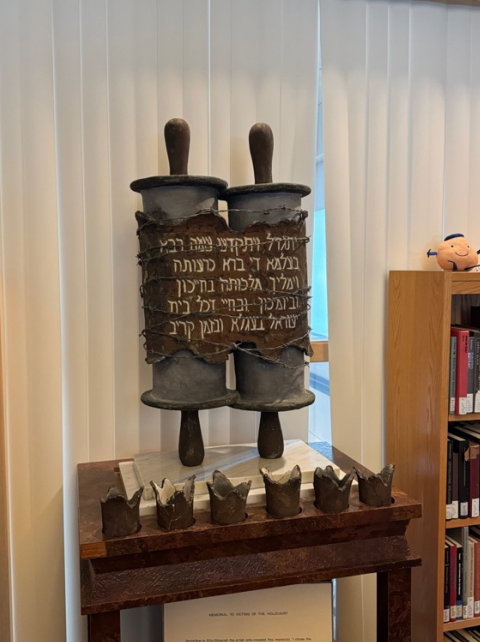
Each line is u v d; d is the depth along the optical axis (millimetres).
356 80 1517
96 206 1362
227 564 1082
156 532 1028
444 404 1418
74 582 1412
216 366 1212
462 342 1439
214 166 1436
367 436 1623
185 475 1206
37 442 1355
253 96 1446
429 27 1575
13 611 1366
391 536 1177
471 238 1677
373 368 1606
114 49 1348
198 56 1396
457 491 1471
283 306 1226
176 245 1164
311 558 1127
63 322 1370
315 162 1512
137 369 1422
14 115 1293
